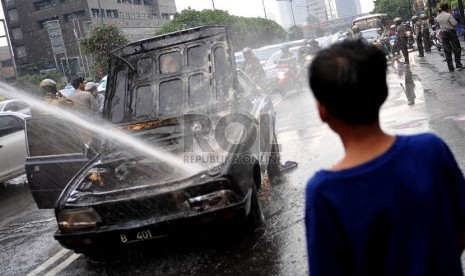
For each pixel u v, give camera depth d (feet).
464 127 20.30
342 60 4.19
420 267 3.95
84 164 16.58
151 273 12.71
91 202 12.99
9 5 240.32
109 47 96.58
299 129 27.63
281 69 45.03
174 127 16.87
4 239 18.47
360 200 4.03
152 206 12.66
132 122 17.31
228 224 12.41
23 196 25.82
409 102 27.78
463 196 4.42
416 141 4.25
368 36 73.92
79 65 199.93
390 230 4.00
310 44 50.49
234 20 142.72
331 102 4.25
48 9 232.32
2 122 27.17
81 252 13.55
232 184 12.49
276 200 16.55
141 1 269.03
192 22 130.11
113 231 12.58
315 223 4.17
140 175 15.56
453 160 4.47
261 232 13.94
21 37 241.55
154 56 18.43
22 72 214.90
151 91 18.20
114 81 18.67
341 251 4.13
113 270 13.39
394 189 4.01
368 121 4.26
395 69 49.47
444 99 27.12
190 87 17.80
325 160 20.16
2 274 14.82
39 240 17.57
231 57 17.71
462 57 46.68
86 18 226.38
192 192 12.45
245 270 11.89
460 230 4.55
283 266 11.69
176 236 12.51
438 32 59.36
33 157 17.19
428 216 4.01
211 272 12.12
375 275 4.11
